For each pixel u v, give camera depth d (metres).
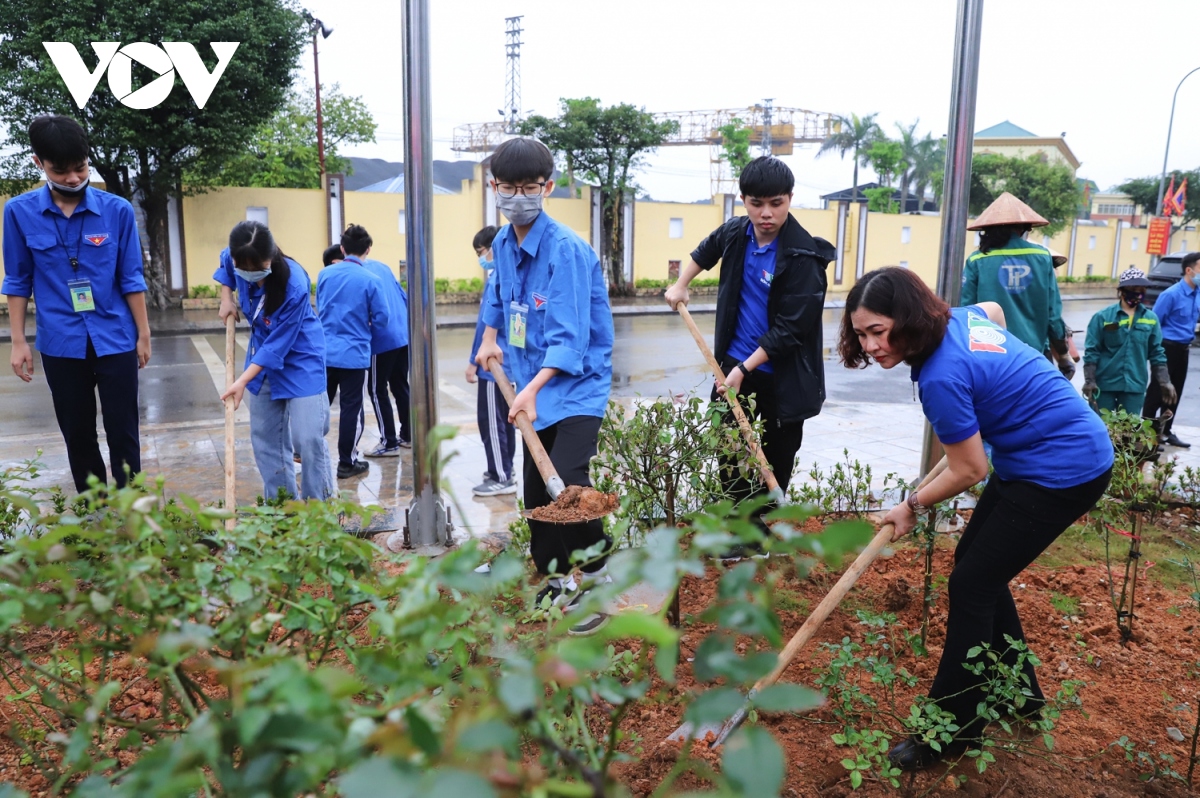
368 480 6.45
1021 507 2.69
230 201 21.80
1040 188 40.97
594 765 1.31
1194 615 4.00
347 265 6.45
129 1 16.28
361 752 0.95
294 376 4.65
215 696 2.76
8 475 3.29
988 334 2.74
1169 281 19.36
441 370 12.45
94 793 1.15
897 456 7.13
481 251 6.43
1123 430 4.50
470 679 1.02
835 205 32.44
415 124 4.48
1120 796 2.61
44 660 2.94
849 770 2.52
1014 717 2.91
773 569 1.24
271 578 1.48
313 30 19.77
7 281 4.71
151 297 20.78
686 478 3.60
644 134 26.56
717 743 2.62
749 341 4.54
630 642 3.33
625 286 28.19
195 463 6.70
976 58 4.86
